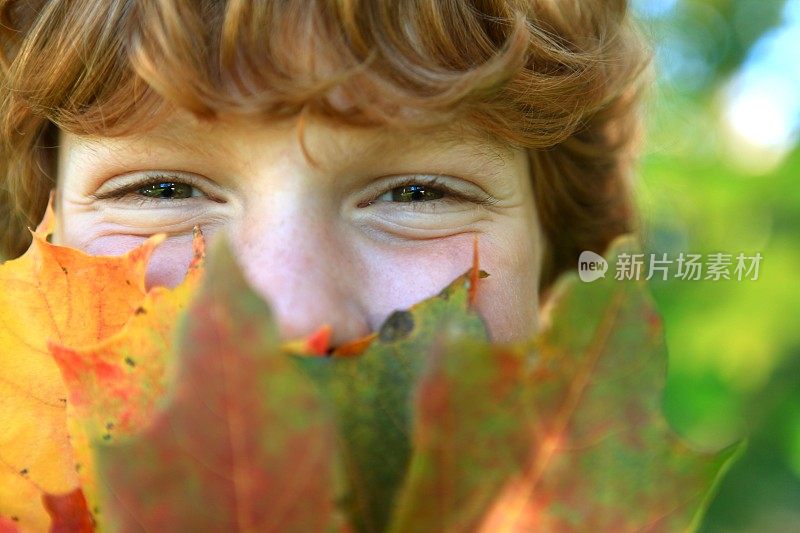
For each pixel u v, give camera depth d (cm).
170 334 13
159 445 10
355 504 12
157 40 17
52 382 15
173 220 18
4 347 15
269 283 17
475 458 10
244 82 17
